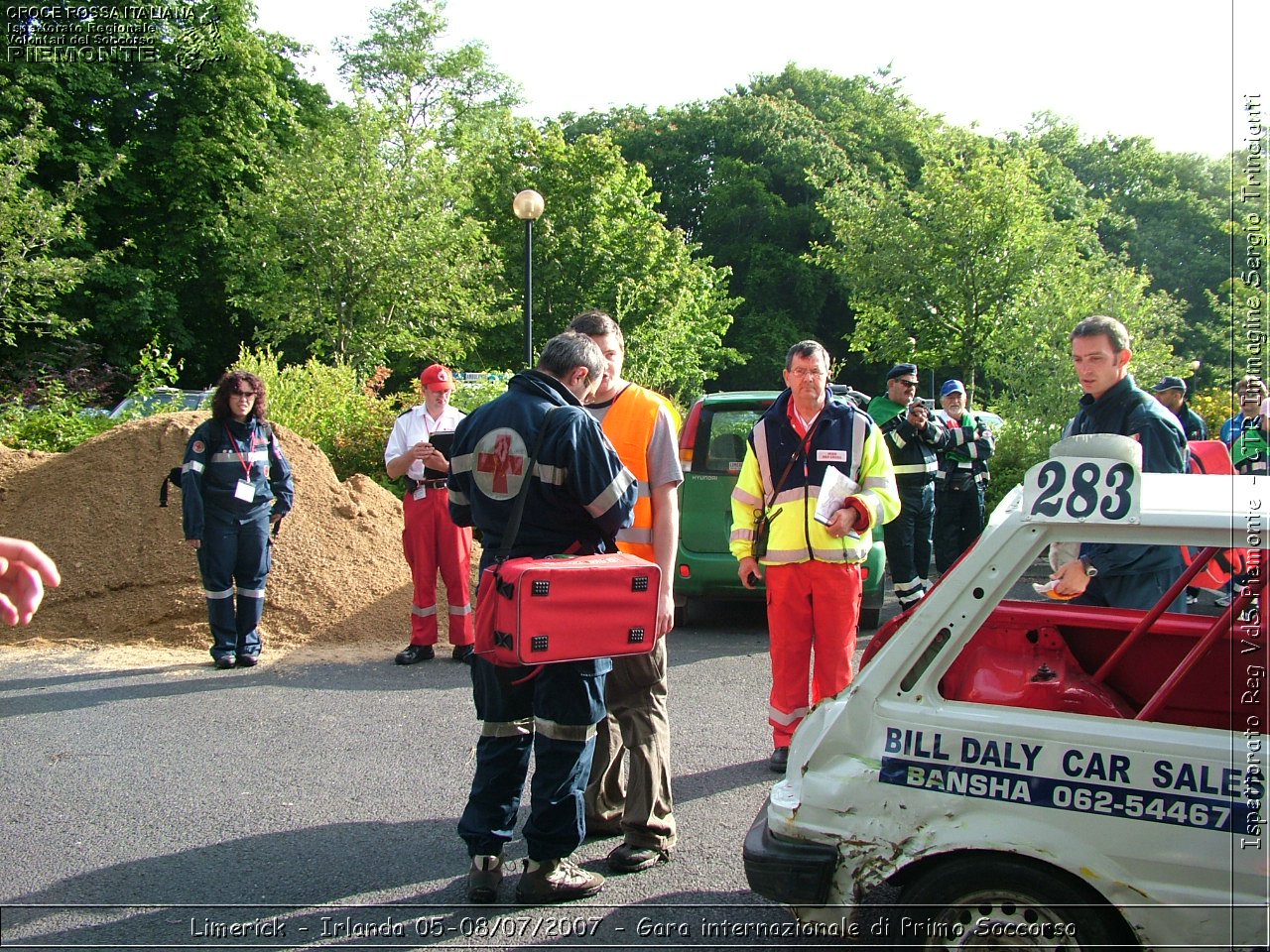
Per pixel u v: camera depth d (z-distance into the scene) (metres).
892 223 21.95
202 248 32.16
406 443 7.40
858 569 5.01
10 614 2.55
